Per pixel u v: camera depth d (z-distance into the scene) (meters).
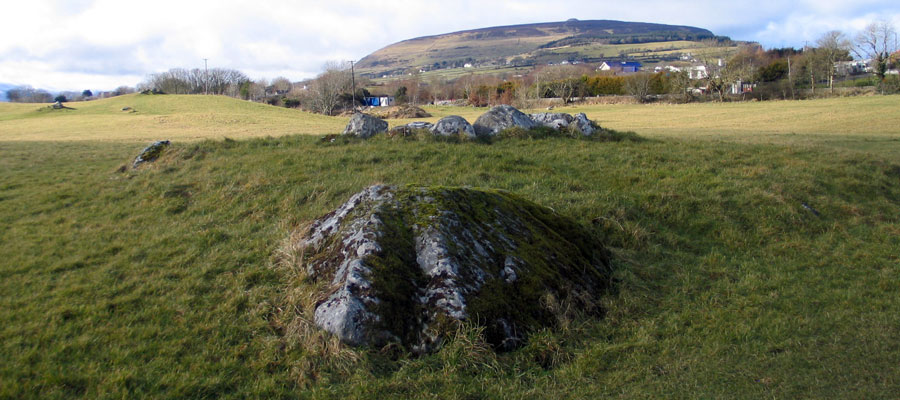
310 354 4.85
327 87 88.56
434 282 5.35
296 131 40.41
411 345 4.99
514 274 5.70
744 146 16.17
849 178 12.40
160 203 10.07
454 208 6.27
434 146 13.49
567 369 4.88
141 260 7.31
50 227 8.99
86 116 56.28
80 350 4.98
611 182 11.35
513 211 6.94
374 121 15.55
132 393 4.36
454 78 185.25
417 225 5.98
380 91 138.75
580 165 12.54
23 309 5.82
